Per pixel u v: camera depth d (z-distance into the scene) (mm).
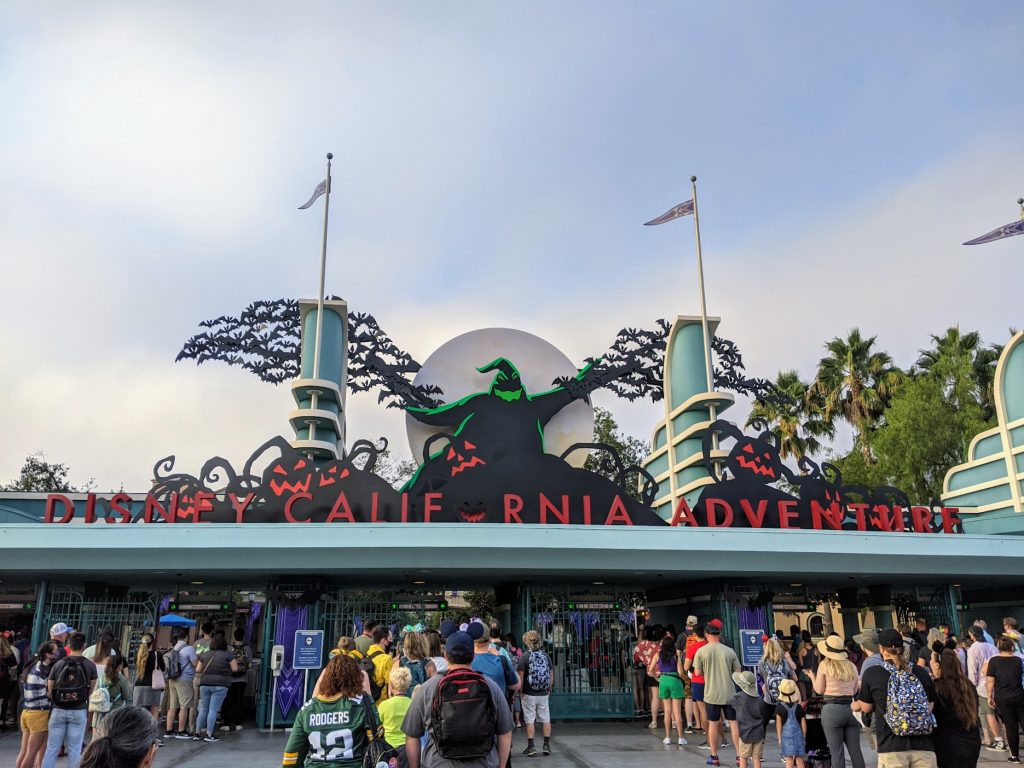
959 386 38219
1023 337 23906
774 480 20578
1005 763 12508
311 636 16219
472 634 8656
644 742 14984
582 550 17625
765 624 19484
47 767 9508
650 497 19906
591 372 24453
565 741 15109
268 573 18125
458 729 5672
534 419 20234
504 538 17375
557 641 18781
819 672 10164
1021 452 23078
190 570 17453
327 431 21703
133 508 25922
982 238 24438
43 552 16750
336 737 6105
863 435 41469
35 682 10078
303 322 22828
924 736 7297
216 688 15219
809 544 18484
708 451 22000
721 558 18391
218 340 22219
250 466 18672
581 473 19594
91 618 18406
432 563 17375
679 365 24688
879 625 23047
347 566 17250
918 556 18953
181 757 13203
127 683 11211
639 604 21531
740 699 11359
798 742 10414
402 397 23297
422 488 19281
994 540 19312
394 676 7566
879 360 42719
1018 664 12680
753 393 24797
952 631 21516
